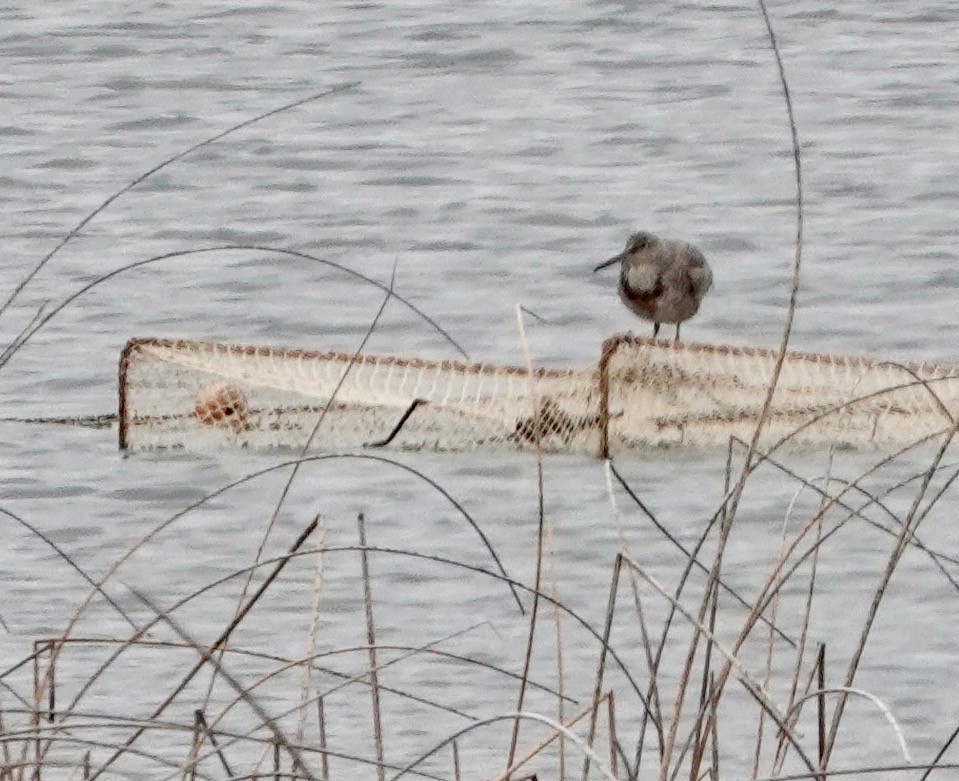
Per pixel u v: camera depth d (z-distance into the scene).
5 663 15.98
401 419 21.42
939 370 22.16
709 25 48.62
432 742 14.73
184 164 38.47
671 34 47.91
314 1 51.16
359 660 16.19
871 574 17.94
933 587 17.59
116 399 24.64
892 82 43.78
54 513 20.02
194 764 10.03
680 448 21.77
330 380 22.56
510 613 17.22
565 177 37.56
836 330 29.61
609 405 21.73
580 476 20.94
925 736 14.84
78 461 21.66
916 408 21.88
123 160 38.75
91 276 31.27
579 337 29.12
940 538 18.83
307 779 9.93
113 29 48.41
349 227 34.69
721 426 21.88
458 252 33.28
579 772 14.11
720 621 16.92
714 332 29.59
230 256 32.00
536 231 34.50
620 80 44.53
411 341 28.92
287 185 37.22
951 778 14.14
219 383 22.30
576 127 41.00
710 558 18.56
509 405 22.05
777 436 21.84
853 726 14.97
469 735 14.85
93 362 26.28
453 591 17.73
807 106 42.16
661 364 21.80
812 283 31.31
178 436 22.08
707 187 37.03
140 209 35.69
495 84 44.38
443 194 36.50
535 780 10.70
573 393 21.92
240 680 15.68
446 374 22.69
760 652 16.28
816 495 20.11
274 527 19.62
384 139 40.06
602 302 30.50
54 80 44.62
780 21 48.81
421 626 16.97
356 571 18.11
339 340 28.83
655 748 14.45
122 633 16.70
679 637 16.62
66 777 13.36
